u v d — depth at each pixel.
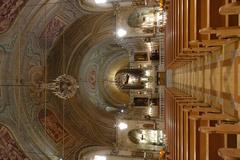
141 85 18.12
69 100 17.73
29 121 17.30
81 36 17.53
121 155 16.11
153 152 15.57
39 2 16.12
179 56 7.45
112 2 15.68
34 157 17.27
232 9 3.55
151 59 16.95
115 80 19.88
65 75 15.95
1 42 16.95
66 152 17.28
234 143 4.38
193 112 5.63
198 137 5.45
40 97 17.19
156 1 15.13
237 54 4.41
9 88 17.36
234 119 4.53
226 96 4.94
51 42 17.17
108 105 20.33
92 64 19.45
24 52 17.09
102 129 17.56
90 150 17.08
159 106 16.55
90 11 16.16
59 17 16.61
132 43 17.56
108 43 18.30
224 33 4.12
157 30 15.70
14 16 16.58
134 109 17.94
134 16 15.95
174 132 9.06
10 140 17.45
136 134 16.42
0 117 17.44
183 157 6.88
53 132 17.38
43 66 17.39
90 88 19.39
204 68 6.54
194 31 5.65
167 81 15.73
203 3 5.39
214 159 4.75
